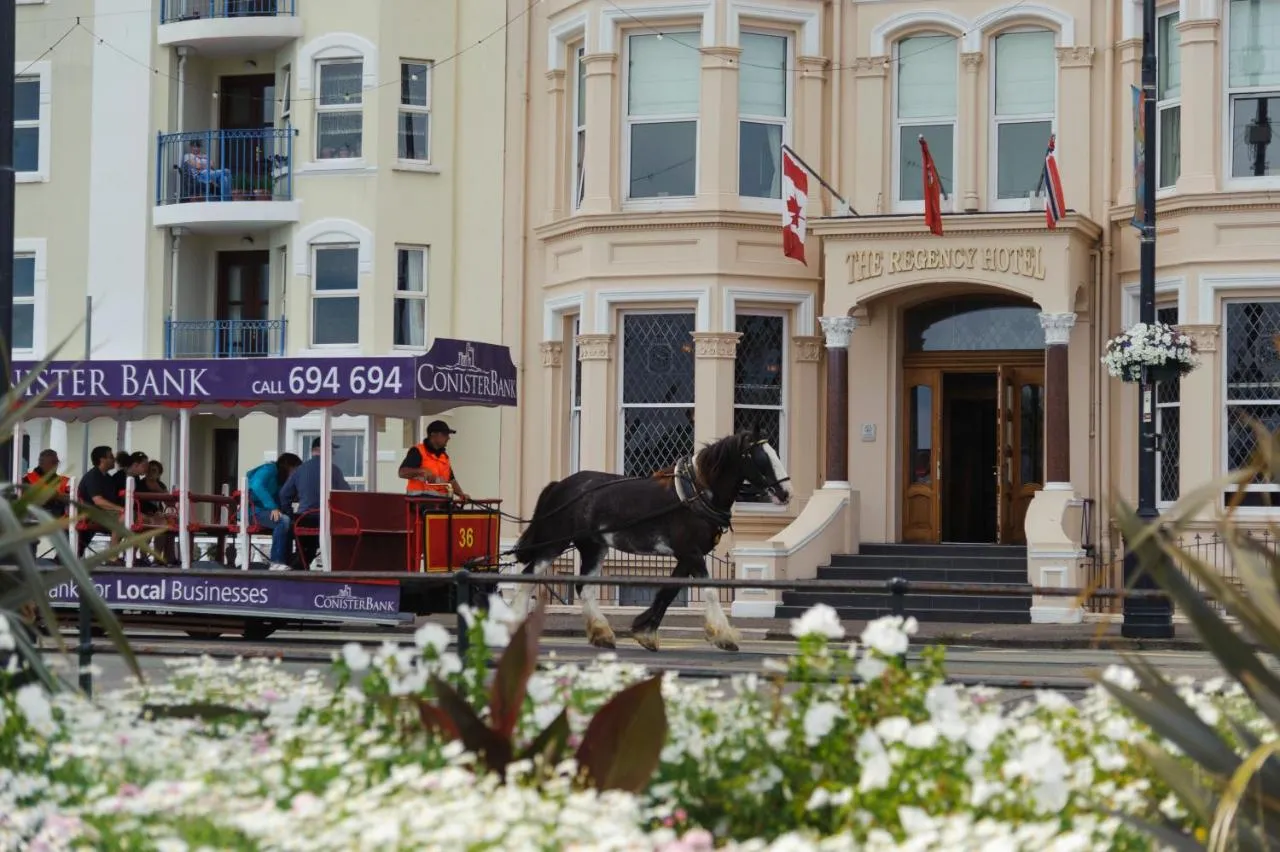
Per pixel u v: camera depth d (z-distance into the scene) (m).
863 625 25.30
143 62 34.72
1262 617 6.28
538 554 21.02
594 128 30.11
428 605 20.45
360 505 19.81
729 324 29.20
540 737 7.51
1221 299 26.95
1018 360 29.19
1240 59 27.20
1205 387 26.83
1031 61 29.11
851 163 29.88
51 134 35.22
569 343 31.17
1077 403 28.19
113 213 34.78
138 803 6.55
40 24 35.34
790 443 29.67
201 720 8.90
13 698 8.58
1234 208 26.77
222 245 35.25
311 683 10.11
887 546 28.50
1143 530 6.35
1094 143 28.52
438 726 7.68
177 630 21.94
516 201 31.92
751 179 29.89
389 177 32.91
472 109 32.84
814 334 29.72
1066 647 21.98
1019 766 6.62
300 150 33.56
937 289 28.69
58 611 21.27
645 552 20.50
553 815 6.33
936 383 29.55
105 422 34.88
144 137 34.66
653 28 30.05
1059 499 27.03
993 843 5.82
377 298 32.81
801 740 7.57
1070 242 27.19
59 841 6.72
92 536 21.39
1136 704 6.52
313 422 33.06
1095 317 28.23
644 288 29.55
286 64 34.12
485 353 21.34
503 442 31.64
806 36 29.92
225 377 20.50
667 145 29.98
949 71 29.48
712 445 20.50
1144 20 23.38
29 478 20.80
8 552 9.07
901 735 6.94
